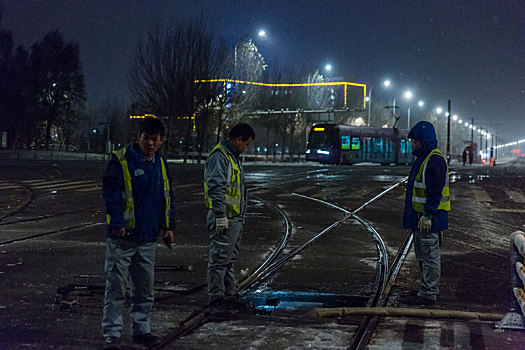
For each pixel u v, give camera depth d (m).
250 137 6.10
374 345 4.84
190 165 45.97
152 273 4.81
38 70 68.44
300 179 29.08
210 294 6.06
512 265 5.47
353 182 27.08
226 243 6.01
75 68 70.94
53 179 27.17
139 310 4.79
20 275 7.53
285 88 69.38
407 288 7.07
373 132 53.47
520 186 25.70
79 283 7.04
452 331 5.24
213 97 50.66
